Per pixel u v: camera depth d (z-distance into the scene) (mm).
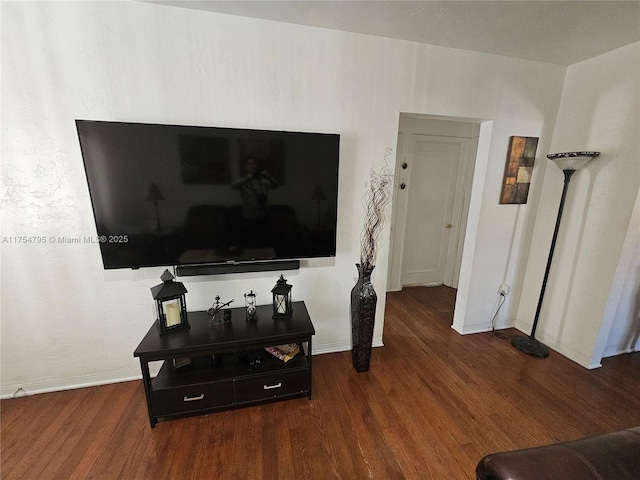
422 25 1790
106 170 1570
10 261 1691
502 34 1884
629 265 2107
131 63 1626
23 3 1453
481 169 2434
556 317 2490
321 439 1588
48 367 1876
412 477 1399
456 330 2811
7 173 1590
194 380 1662
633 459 818
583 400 1911
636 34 1817
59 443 1546
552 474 773
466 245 2645
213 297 2051
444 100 2156
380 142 2098
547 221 2537
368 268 2012
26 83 1525
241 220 1805
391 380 2074
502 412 1801
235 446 1538
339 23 1781
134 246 1693
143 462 1451
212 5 1603
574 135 2324
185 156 1645
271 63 1804
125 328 1945
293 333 1724
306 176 1848
